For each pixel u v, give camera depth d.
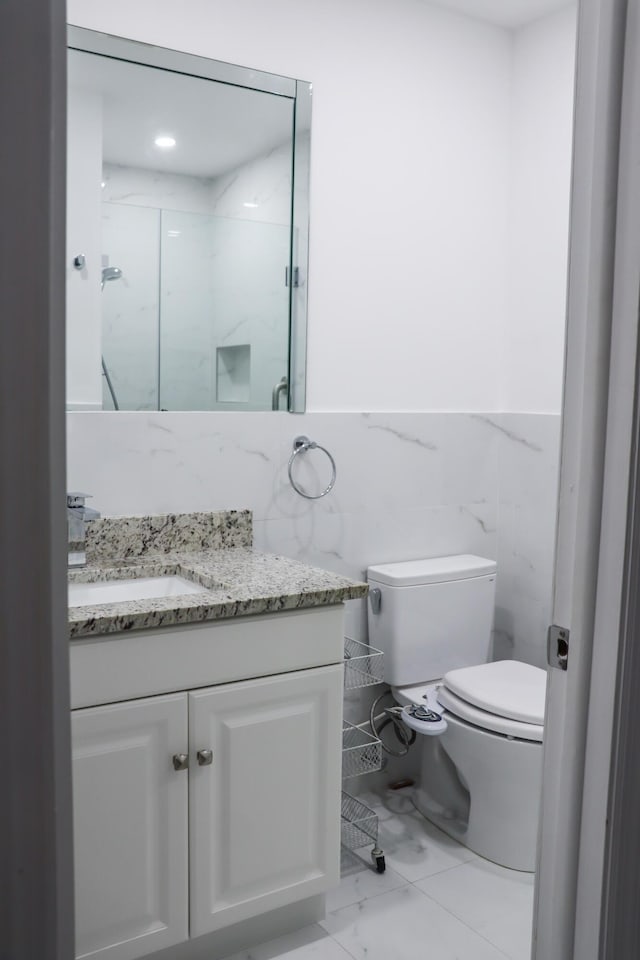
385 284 2.56
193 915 1.75
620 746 0.88
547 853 0.99
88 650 1.57
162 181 2.14
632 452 0.85
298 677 1.83
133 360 2.13
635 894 0.92
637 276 0.84
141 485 2.15
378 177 2.52
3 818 0.52
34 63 0.48
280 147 2.31
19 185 0.49
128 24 2.06
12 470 0.50
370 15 2.46
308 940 1.95
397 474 2.63
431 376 2.70
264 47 2.26
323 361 2.46
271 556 2.19
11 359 0.50
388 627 2.48
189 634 1.68
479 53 2.71
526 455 2.78
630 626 0.87
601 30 0.84
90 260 2.05
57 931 0.54
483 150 2.75
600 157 0.85
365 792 2.68
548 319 2.68
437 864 2.27
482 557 2.87
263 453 2.35
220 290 2.24
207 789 1.73
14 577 0.51
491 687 2.30
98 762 1.60
